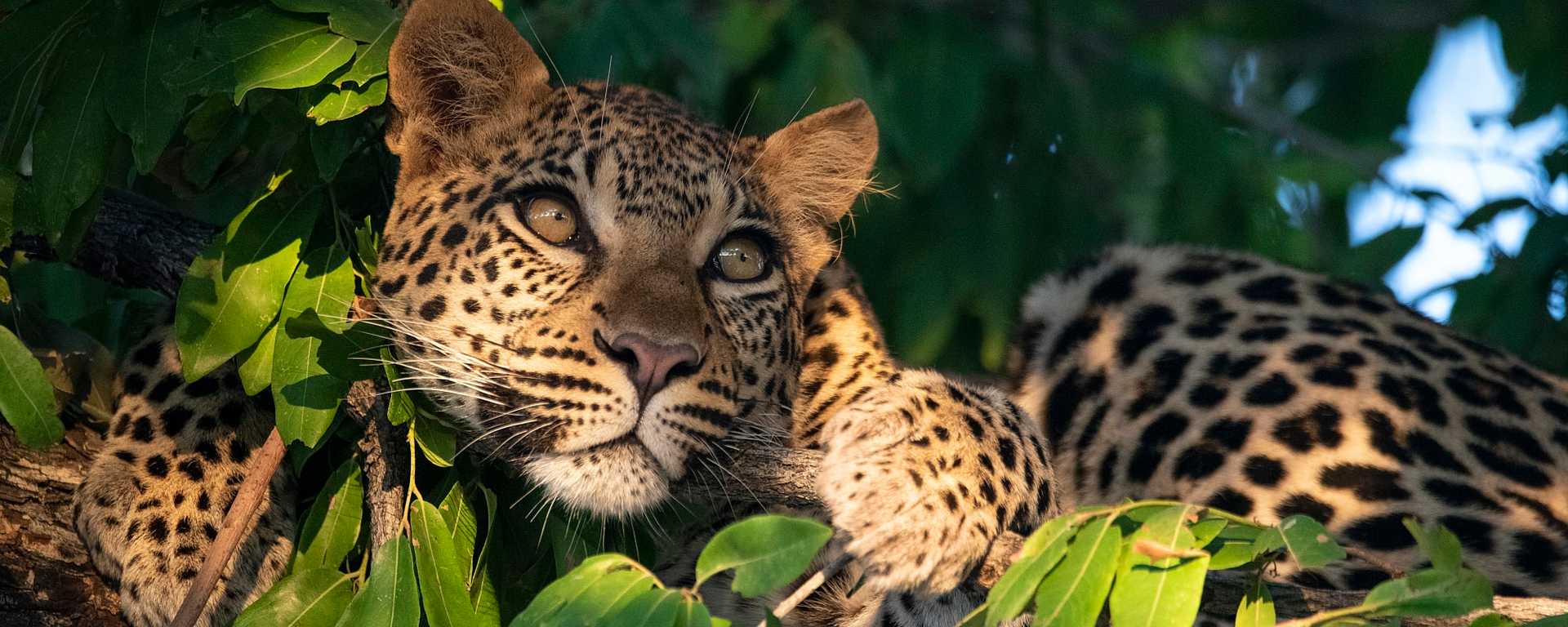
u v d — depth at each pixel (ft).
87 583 22.58
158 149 21.57
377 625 19.58
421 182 24.56
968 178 41.16
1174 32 58.29
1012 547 21.40
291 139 23.56
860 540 20.97
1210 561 17.11
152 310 25.53
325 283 22.13
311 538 21.74
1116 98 43.86
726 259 25.54
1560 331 36.47
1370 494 26.71
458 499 22.17
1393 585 16.30
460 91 25.14
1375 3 58.80
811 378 27.55
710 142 26.43
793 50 39.88
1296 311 29.17
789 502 23.72
